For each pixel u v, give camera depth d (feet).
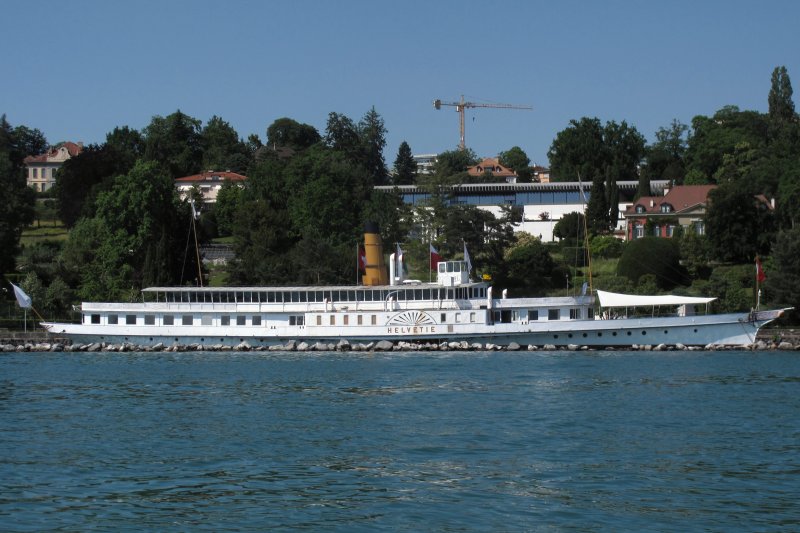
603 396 245.86
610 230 612.29
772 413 220.43
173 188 562.66
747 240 506.07
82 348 392.88
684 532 138.92
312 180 652.07
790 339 374.02
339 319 377.09
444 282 374.02
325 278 490.90
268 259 503.61
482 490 159.43
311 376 289.94
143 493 159.12
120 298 477.36
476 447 188.44
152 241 517.96
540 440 194.08
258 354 366.22
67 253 528.63
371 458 180.75
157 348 387.34
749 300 429.38
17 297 413.18
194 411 231.09
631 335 363.35
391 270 386.93
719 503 151.84
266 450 187.73
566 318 368.89
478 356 343.46
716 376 281.33
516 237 559.79
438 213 569.23
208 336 386.32
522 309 370.53
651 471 170.19
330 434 201.87
